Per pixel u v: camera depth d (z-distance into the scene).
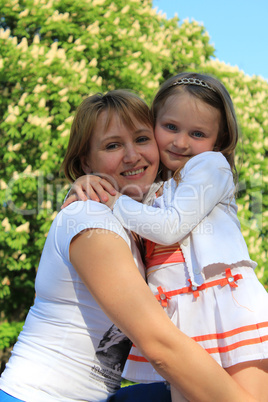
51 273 1.65
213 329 1.59
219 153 1.89
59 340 1.64
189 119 1.95
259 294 1.64
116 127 1.82
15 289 8.17
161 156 2.01
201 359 1.42
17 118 7.09
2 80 7.48
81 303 1.62
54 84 7.24
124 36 8.50
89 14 8.33
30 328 1.72
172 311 1.66
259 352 1.51
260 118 10.08
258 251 8.36
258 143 9.27
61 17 8.01
